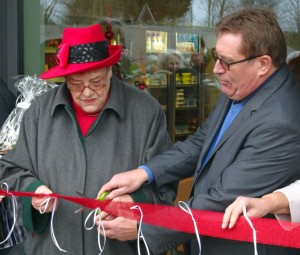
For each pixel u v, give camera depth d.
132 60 4.73
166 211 1.51
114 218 1.60
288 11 5.07
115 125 1.79
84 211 1.75
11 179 1.81
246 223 1.33
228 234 1.37
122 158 1.78
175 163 1.77
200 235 1.50
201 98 5.19
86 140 1.78
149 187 1.76
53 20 3.78
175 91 5.02
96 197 1.74
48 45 3.67
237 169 1.45
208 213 1.44
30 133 1.84
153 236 1.53
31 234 1.86
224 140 1.54
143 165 1.76
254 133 1.45
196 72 5.16
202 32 5.16
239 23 1.43
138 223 1.57
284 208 1.37
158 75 4.91
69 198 1.62
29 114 1.87
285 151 1.41
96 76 1.69
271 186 1.44
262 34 1.42
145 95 1.90
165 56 4.97
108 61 1.69
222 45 1.44
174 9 5.01
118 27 4.70
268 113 1.44
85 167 1.76
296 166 1.44
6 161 1.86
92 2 4.36
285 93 1.47
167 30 5.00
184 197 3.26
